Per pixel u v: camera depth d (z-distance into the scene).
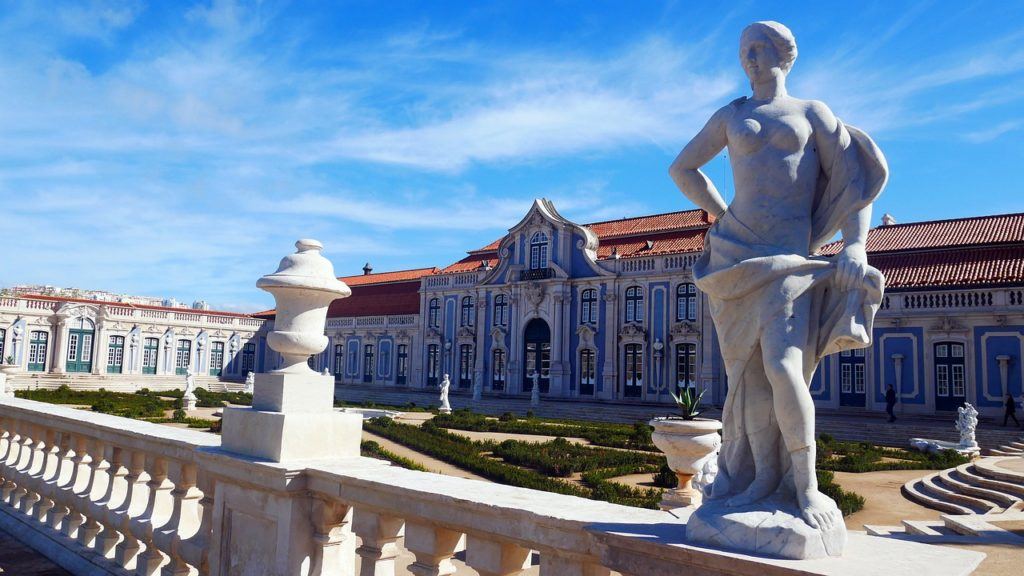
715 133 2.89
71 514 6.10
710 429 7.61
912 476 16.06
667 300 36.53
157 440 4.88
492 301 44.16
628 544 2.46
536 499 3.03
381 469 3.69
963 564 2.21
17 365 44.97
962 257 29.66
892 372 29.17
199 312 53.94
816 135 2.66
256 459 3.84
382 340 50.81
